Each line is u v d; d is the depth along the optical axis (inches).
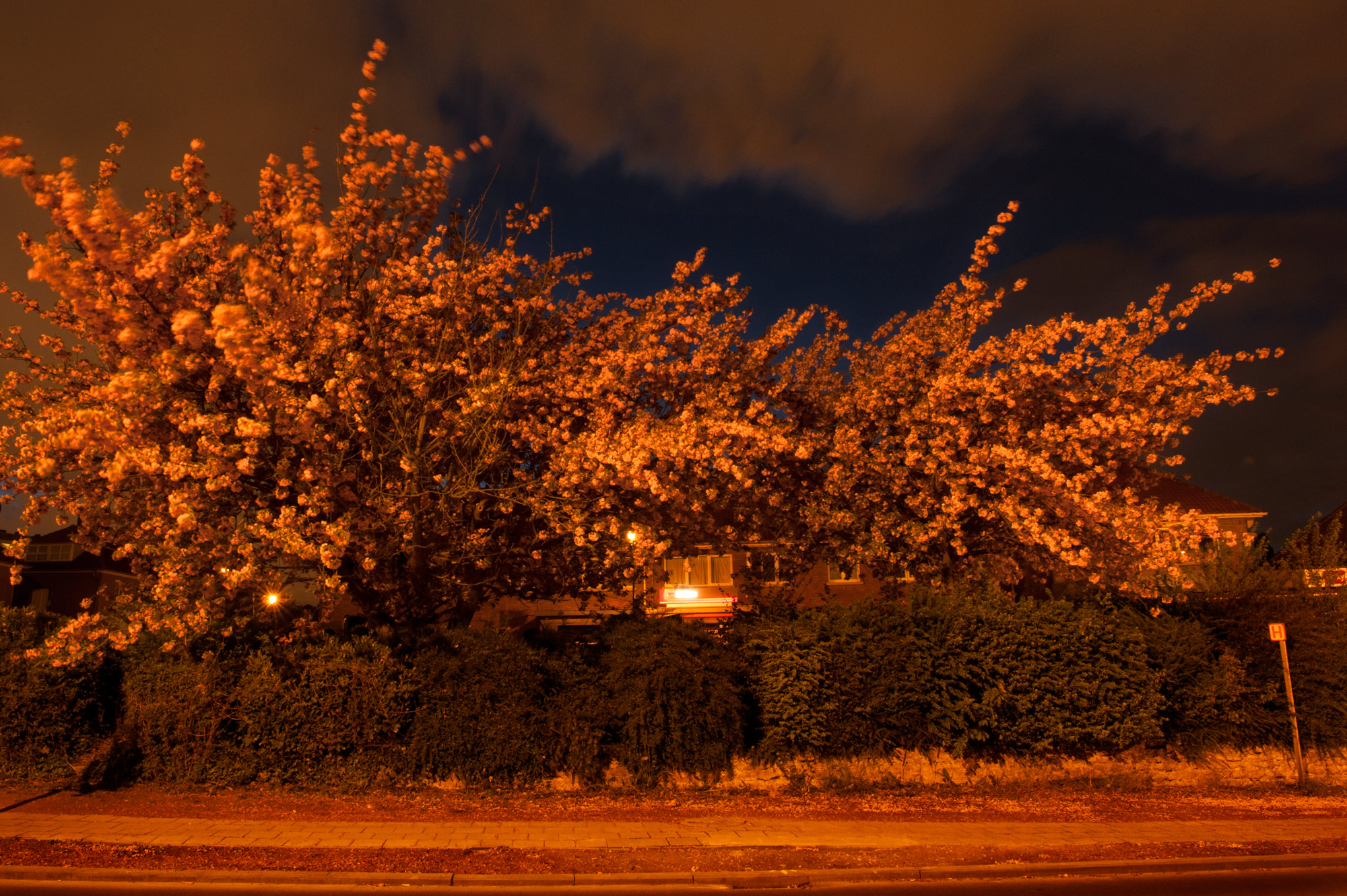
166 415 395.5
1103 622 510.0
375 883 298.4
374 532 456.4
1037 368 524.1
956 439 537.0
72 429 359.9
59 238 375.2
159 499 417.7
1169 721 526.9
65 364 445.4
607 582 534.9
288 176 455.8
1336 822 434.0
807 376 603.2
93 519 429.7
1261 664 551.5
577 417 526.6
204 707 429.7
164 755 430.6
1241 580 575.5
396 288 483.5
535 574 540.7
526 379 497.7
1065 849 364.5
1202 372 521.0
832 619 502.6
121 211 369.1
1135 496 544.7
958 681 493.0
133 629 385.7
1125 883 328.8
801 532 575.2
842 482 544.4
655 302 553.0
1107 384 554.9
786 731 470.9
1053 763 510.0
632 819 399.5
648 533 458.3
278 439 431.2
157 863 303.3
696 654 477.4
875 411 559.2
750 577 586.6
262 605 459.2
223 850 322.3
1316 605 572.4
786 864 330.3
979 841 370.9
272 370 397.1
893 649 489.4
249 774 428.1
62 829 342.3
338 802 407.5
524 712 450.0
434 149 484.1
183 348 405.1
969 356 541.6
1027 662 491.5
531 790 446.3
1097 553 540.1
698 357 527.5
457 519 466.0
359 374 438.6
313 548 390.6
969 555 593.9
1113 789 498.6
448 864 316.5
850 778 473.7
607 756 467.2
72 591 1302.9
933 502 540.4
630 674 465.4
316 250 427.8
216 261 446.9
